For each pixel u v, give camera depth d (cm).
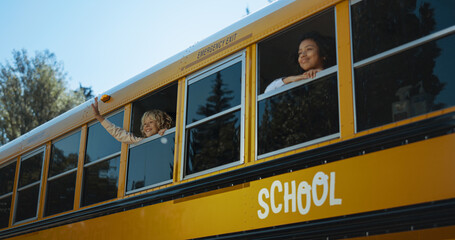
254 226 381
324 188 342
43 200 641
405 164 305
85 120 601
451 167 286
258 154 399
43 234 619
